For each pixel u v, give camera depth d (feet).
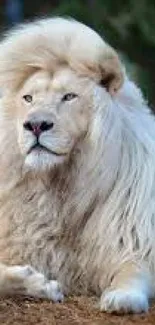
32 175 39.14
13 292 37.01
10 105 40.24
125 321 34.40
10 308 35.81
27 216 39.37
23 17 123.85
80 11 109.40
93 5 110.73
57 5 125.59
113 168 38.60
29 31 40.37
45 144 37.63
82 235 38.88
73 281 39.14
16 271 36.76
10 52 40.37
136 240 38.70
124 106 39.96
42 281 36.88
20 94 39.60
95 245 38.75
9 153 39.83
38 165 37.81
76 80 38.68
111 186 38.83
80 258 38.96
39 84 38.96
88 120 38.50
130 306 35.12
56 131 37.78
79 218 38.88
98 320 34.42
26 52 39.83
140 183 39.04
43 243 39.14
